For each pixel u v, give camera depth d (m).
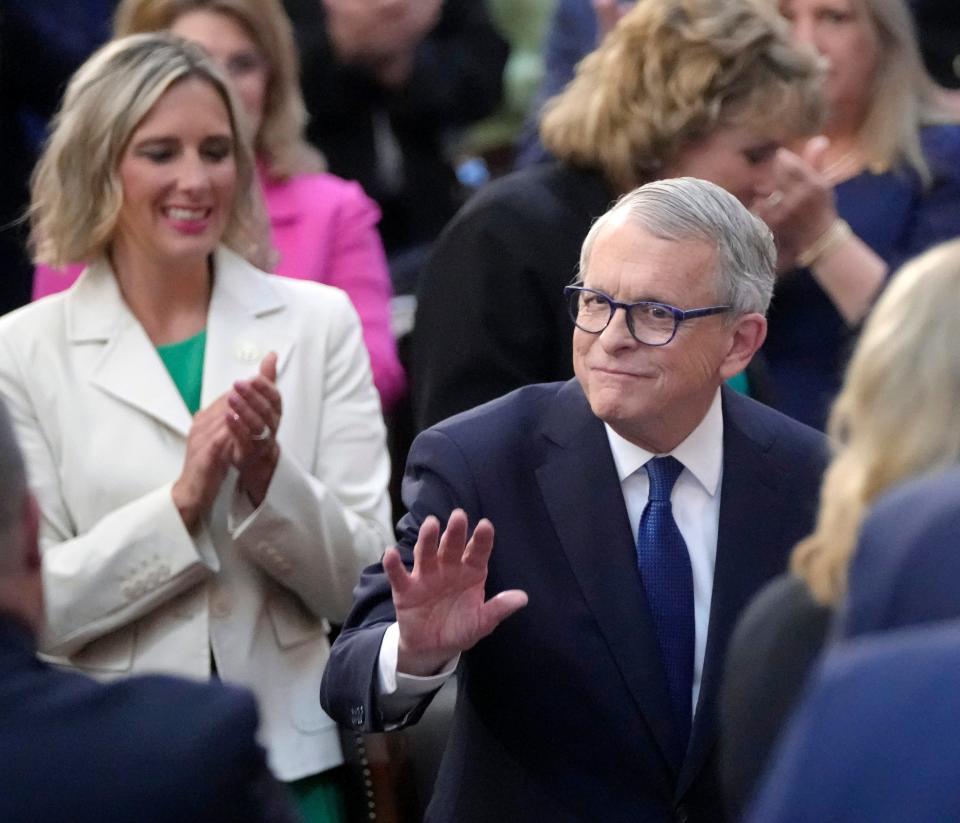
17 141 21.41
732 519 12.82
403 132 24.03
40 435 15.02
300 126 18.72
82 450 14.94
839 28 18.14
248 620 14.82
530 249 15.95
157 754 8.86
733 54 15.48
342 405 15.51
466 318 16.03
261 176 18.52
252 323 15.45
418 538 11.91
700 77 15.43
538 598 12.59
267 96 18.45
